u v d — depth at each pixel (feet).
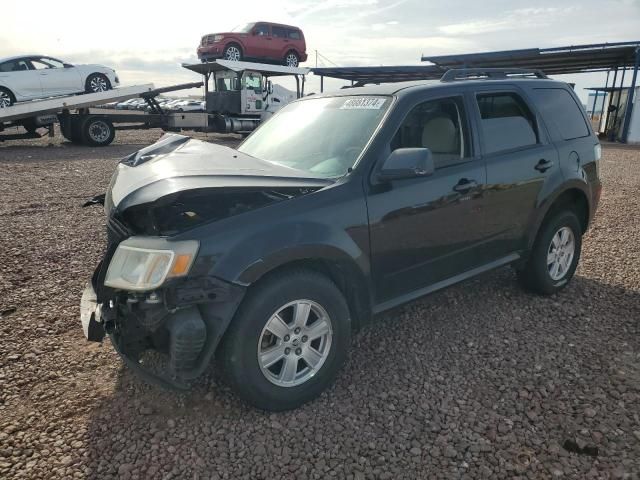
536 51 77.46
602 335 12.42
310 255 9.23
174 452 8.48
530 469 8.05
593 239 20.88
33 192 30.30
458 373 10.82
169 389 8.54
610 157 56.03
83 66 61.26
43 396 9.93
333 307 9.70
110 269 9.01
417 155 9.73
